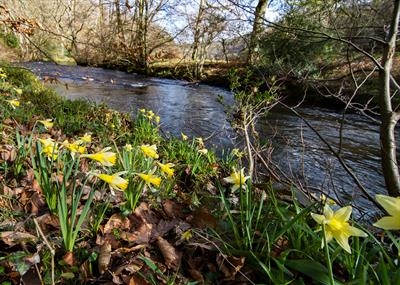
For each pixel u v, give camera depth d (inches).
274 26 105.0
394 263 53.7
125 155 87.0
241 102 115.2
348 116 332.8
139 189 73.3
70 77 534.9
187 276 55.9
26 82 321.4
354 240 55.2
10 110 163.5
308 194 96.3
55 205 65.4
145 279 51.6
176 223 69.5
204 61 585.3
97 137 163.3
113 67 713.0
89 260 55.0
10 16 151.6
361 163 197.2
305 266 50.2
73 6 198.5
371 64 171.0
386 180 95.7
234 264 55.7
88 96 373.1
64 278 50.5
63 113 186.9
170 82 569.3
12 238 54.3
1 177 83.3
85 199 73.7
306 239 59.2
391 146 95.0
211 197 88.2
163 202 81.0
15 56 583.2
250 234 62.1
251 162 110.3
